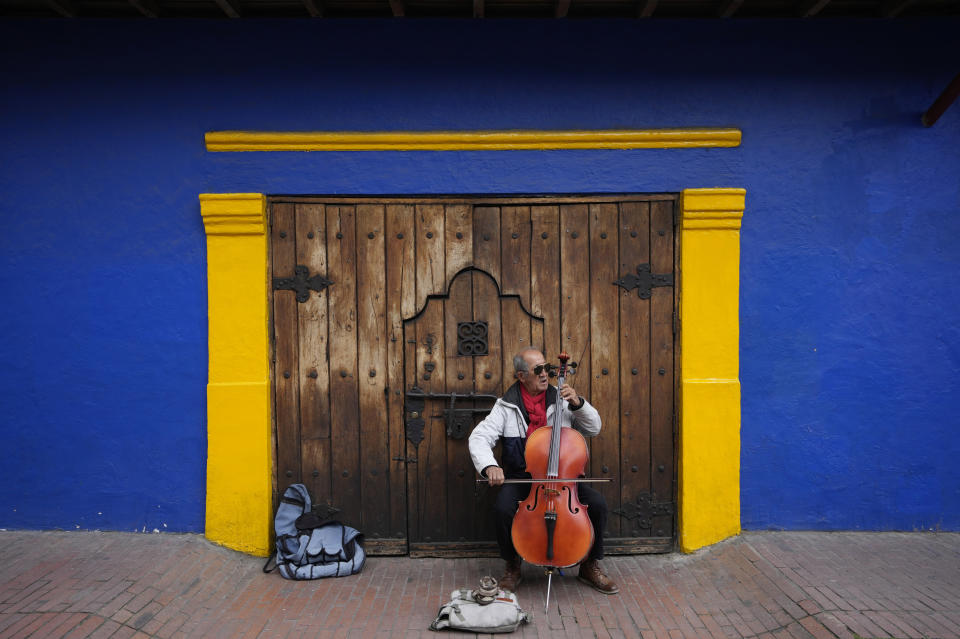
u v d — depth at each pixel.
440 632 3.03
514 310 3.82
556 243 3.80
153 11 3.57
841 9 3.72
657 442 3.83
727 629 3.03
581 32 3.74
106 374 3.78
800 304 3.82
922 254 3.83
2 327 3.77
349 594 3.38
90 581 3.24
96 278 3.76
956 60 3.78
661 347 3.82
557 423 3.23
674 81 3.77
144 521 3.81
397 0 3.45
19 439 3.79
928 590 3.24
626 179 3.77
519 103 3.76
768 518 3.85
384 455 3.82
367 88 3.74
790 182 3.79
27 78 3.71
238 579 3.51
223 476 3.74
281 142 3.71
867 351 3.84
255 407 3.73
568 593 3.38
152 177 3.74
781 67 3.77
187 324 3.77
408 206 3.78
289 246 3.76
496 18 3.72
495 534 3.83
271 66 3.72
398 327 3.80
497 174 3.76
